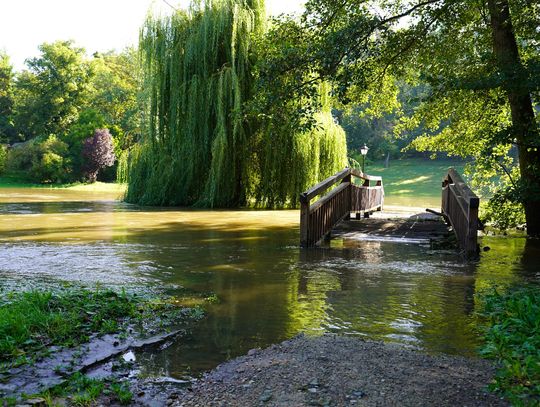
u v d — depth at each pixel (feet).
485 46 41.60
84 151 158.10
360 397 9.73
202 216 53.06
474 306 16.85
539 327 13.23
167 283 20.15
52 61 202.59
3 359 11.30
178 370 11.22
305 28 35.53
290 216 53.98
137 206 67.00
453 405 9.41
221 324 14.69
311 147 66.03
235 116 35.88
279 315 15.67
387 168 210.79
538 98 30.91
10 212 55.93
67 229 39.91
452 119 46.88
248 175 70.44
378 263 25.34
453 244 30.58
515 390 9.85
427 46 41.19
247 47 65.26
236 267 23.91
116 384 10.37
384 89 48.80
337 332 14.01
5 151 168.55
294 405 9.43
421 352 12.36
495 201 36.83
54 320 13.60
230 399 9.74
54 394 9.84
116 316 15.01
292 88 31.45
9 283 19.38
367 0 35.76
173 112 67.00
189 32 67.46
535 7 34.65
